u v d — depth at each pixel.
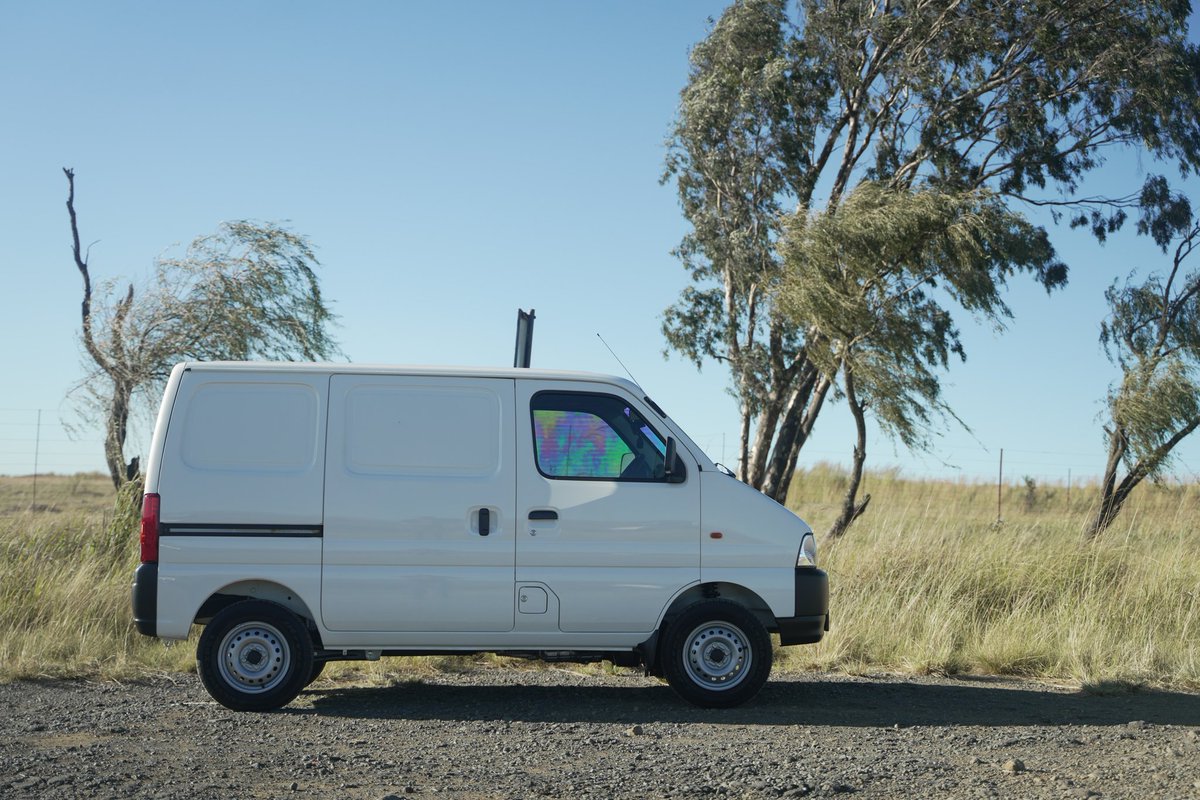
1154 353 22.98
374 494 7.70
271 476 7.67
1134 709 8.20
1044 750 6.68
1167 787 5.77
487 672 9.52
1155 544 14.23
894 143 24.73
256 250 17.72
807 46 25.09
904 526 15.34
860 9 24.56
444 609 7.68
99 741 6.70
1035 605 11.62
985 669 9.94
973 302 20.22
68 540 13.09
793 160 25.06
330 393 7.81
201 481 7.62
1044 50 23.38
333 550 7.65
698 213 25.45
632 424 8.02
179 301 17.30
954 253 19.95
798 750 6.60
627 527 7.84
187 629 7.53
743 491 7.98
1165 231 23.53
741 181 25.20
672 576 7.86
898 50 24.27
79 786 5.57
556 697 8.41
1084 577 12.04
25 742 6.64
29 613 10.49
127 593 10.73
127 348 17.16
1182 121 23.56
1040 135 24.06
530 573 7.76
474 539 7.75
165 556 7.56
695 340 25.59
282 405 7.78
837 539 15.52
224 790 5.57
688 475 7.94
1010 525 16.34
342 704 8.04
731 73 25.25
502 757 6.37
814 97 25.03
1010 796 5.57
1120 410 21.30
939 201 20.22
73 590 10.61
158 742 6.68
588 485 7.86
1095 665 9.68
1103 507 21.23
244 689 7.65
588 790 5.64
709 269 25.86
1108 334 23.89
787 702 8.27
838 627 10.52
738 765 6.17
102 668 9.09
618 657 8.11
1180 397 21.09
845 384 20.59
